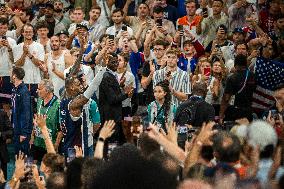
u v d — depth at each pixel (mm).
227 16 33500
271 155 14516
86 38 30547
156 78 27344
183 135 21094
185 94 25594
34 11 36281
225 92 27094
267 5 33688
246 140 14562
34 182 16828
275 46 30953
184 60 29844
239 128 15422
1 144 24734
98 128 23891
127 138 26312
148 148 15805
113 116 26328
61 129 23328
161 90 24469
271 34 33312
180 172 14055
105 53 27500
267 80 28125
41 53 30422
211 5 33906
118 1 35719
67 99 23109
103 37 28594
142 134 16516
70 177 14594
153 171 9547
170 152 15852
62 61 29422
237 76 27000
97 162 14180
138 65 30234
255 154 14328
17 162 17828
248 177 12242
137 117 24812
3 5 35844
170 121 23266
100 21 34656
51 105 24422
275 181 11102
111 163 9695
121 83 28391
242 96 27062
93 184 9492
